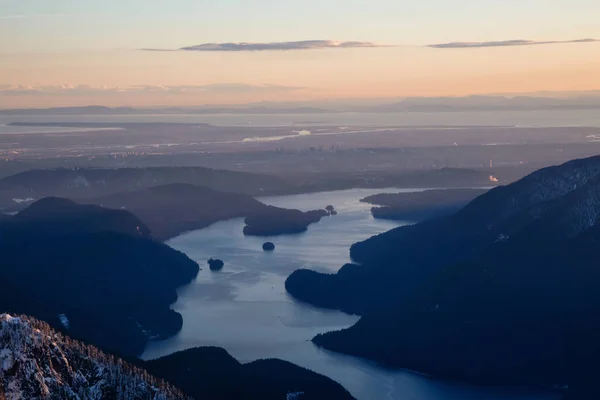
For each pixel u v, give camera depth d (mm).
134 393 171500
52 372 161375
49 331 174250
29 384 155500
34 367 158500
